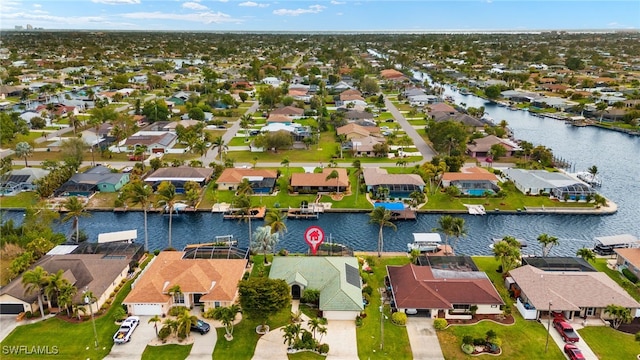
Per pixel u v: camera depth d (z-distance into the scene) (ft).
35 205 415.64
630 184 499.10
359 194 452.35
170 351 231.91
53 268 280.92
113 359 226.17
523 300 273.13
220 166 496.64
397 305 261.24
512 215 418.92
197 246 348.38
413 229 391.86
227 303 261.24
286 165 528.22
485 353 232.12
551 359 227.81
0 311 261.85
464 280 277.85
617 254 322.14
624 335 245.04
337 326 254.27
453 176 464.24
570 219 411.75
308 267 294.66
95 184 454.81
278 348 234.79
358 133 623.77
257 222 403.13
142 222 404.98
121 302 273.54
